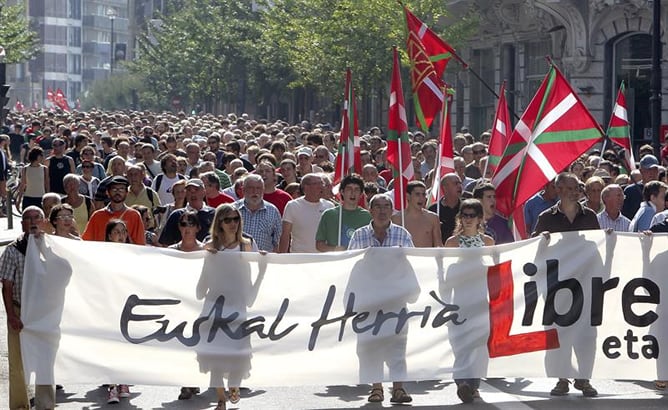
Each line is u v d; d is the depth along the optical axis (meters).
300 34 48.34
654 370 12.55
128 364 11.83
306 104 65.75
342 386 13.23
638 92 39.62
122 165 18.66
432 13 41.66
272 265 12.02
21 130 47.72
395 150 13.75
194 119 52.94
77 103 130.00
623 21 39.34
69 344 11.70
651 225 13.89
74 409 12.02
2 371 13.70
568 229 13.28
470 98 50.22
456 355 12.27
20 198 24.86
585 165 20.59
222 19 71.00
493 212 13.95
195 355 11.91
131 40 163.62
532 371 12.40
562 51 42.16
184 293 11.90
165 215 16.25
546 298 12.41
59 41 175.88
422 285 12.23
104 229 14.48
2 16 61.38
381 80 43.75
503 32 46.53
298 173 19.66
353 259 12.12
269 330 12.02
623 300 12.51
